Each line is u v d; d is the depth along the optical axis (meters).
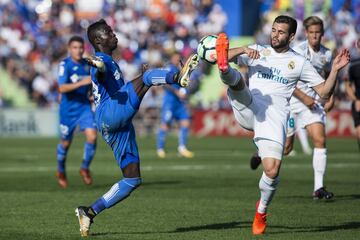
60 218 25.97
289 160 54.53
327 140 76.44
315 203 29.88
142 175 42.44
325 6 97.38
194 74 93.12
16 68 98.06
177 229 23.56
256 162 33.44
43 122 87.88
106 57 21.98
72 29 103.38
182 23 102.50
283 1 97.06
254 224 22.67
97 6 106.44
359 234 22.55
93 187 36.62
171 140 82.06
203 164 50.69
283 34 22.91
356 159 54.28
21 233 22.78
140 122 92.38
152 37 101.00
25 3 104.94
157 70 21.12
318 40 31.23
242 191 34.19
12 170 46.19
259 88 23.00
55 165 50.09
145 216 26.36
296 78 23.19
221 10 100.88
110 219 25.67
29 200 31.09
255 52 22.31
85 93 37.56
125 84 21.67
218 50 20.77
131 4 106.19
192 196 32.25
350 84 35.00
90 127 37.38
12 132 86.75
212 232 22.94
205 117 87.69
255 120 22.52
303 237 22.00
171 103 59.41
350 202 30.20
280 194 33.03
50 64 99.25
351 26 98.19
